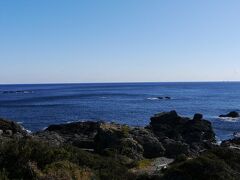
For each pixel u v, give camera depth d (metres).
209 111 102.25
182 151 32.28
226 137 56.94
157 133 44.38
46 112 95.81
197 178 18.41
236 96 177.62
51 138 38.28
